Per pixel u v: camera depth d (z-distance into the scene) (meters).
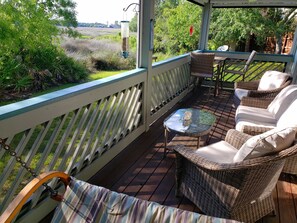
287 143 1.53
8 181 2.01
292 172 2.32
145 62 3.25
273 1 5.65
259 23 8.47
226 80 6.52
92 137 2.37
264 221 1.90
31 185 1.16
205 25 6.36
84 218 1.23
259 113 3.03
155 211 1.18
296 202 2.12
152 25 3.10
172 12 5.62
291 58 5.75
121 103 2.81
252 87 4.25
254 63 6.16
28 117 1.54
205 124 2.49
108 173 2.49
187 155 1.82
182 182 2.04
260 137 1.49
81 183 1.34
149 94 3.46
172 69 4.60
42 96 1.74
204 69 5.29
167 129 2.46
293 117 2.27
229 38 9.10
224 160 1.92
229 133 2.22
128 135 3.10
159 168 2.61
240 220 1.71
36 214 1.79
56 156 1.95
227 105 5.02
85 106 2.18
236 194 1.56
